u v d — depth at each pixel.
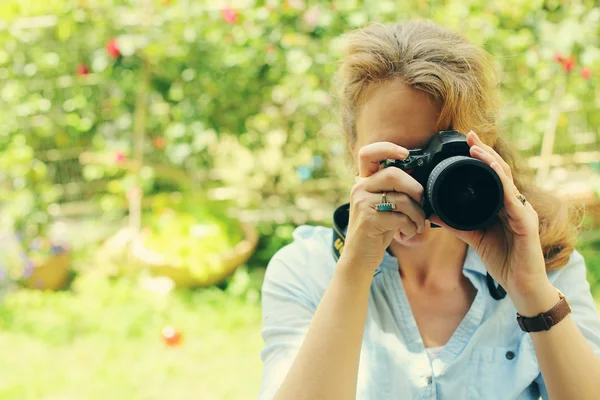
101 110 4.95
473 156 1.15
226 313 4.21
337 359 1.13
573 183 4.96
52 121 4.89
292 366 1.15
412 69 1.19
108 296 4.36
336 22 4.48
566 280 1.35
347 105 1.34
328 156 5.09
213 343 3.89
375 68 1.22
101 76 4.76
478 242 1.23
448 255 1.35
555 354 1.15
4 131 4.80
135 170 4.87
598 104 4.94
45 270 4.61
